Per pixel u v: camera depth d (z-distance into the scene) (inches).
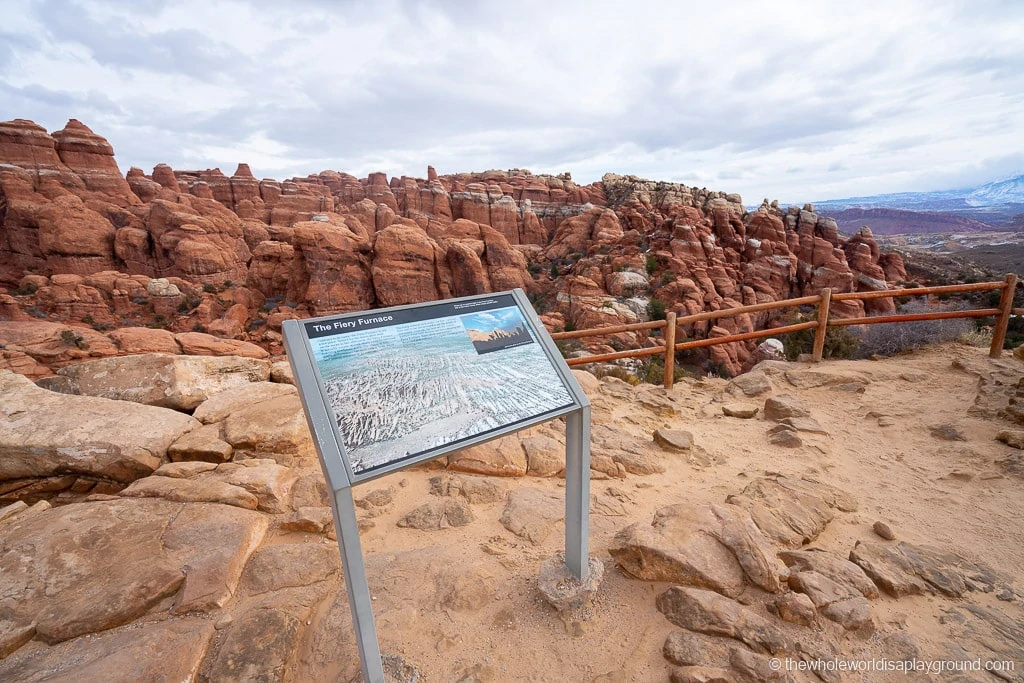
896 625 87.1
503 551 107.4
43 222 1461.6
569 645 83.3
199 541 102.4
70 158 1798.7
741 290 1428.4
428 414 72.2
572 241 2106.3
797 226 1793.8
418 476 143.1
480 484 134.3
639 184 2647.6
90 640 81.5
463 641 84.2
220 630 83.9
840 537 116.0
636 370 796.0
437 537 114.0
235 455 144.1
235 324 1165.1
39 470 131.0
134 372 186.7
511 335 88.2
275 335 1168.2
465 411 75.2
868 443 170.2
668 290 1322.6
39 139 1711.4
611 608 90.7
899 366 249.0
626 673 76.7
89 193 1769.2
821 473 148.7
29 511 115.5
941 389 212.7
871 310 1428.4
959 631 86.2
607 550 107.5
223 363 206.1
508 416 77.8
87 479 134.8
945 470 147.1
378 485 136.9
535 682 76.5
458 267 1486.2
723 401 218.2
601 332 243.9
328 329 70.5
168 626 83.9
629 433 179.3
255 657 77.0
